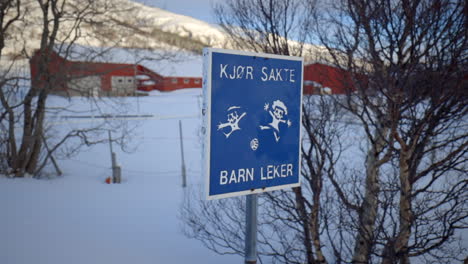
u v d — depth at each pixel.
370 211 4.41
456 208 4.66
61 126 19.39
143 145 16.69
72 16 11.43
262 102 2.60
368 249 4.15
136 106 28.80
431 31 3.48
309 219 4.68
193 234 7.09
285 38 4.47
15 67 11.86
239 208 5.57
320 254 4.65
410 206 4.07
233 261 6.16
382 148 4.30
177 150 15.87
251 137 2.56
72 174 12.23
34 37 11.77
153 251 6.37
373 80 3.63
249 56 2.51
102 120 21.41
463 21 3.31
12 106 11.80
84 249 6.39
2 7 10.90
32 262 5.86
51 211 8.44
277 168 2.71
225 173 2.46
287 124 2.74
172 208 8.70
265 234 6.32
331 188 5.75
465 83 3.55
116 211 8.52
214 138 2.40
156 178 11.76
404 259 4.32
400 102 3.62
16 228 7.30
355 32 3.81
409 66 3.46
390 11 3.42
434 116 3.73
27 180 11.17
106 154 15.07
